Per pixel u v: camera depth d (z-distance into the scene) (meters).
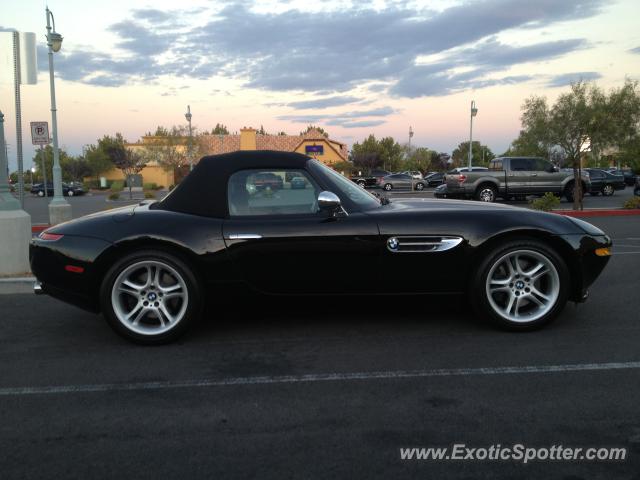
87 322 4.79
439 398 3.10
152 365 3.71
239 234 4.04
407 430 2.73
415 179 38.25
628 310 4.83
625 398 3.05
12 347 4.13
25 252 6.32
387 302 4.25
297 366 3.64
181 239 4.00
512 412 2.91
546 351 3.82
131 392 3.27
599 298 5.27
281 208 4.17
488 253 4.14
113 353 3.96
